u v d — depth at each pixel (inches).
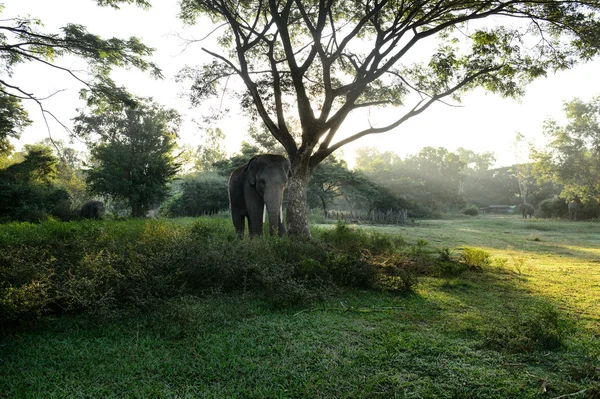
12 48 556.7
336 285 234.2
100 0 420.5
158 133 982.4
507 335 151.6
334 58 384.8
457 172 2048.5
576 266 354.6
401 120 394.3
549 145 1424.7
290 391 113.7
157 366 128.0
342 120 405.7
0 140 989.8
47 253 225.0
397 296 225.9
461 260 337.7
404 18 417.7
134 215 983.6
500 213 2714.1
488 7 374.6
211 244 241.3
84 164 961.5
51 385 116.4
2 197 808.9
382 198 1505.9
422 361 133.6
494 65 399.5
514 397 111.6
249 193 371.2
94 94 645.9
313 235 425.1
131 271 192.5
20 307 150.3
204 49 409.7
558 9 357.4
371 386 115.8
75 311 177.6
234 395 110.7
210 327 162.9
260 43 487.8
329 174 1187.3
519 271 313.7
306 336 156.3
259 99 405.7
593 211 1465.3
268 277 207.3
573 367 126.3
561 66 398.3
